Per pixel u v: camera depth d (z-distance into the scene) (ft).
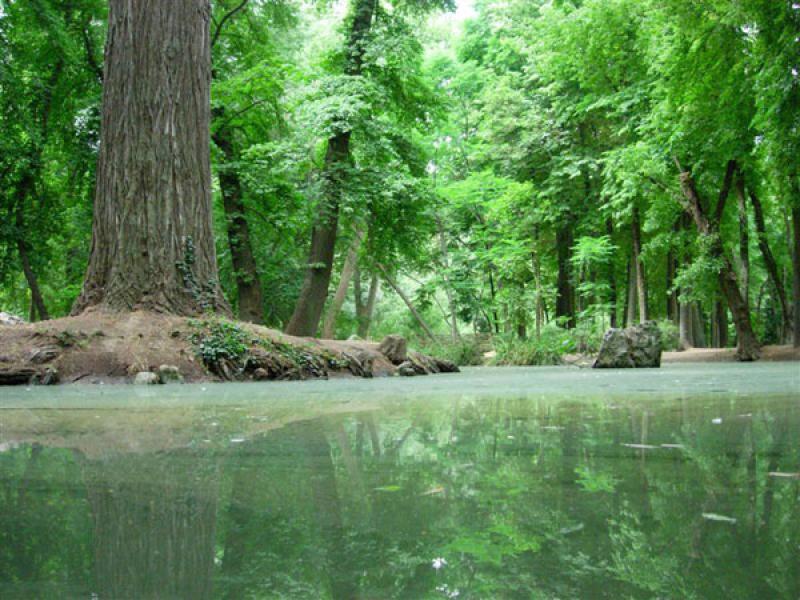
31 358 19.53
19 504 3.17
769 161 33.88
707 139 50.11
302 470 4.19
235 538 2.48
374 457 4.76
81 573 2.02
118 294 23.22
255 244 60.13
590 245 67.46
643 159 56.18
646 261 69.21
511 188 67.72
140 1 24.81
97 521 2.79
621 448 5.17
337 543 2.39
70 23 48.62
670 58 42.19
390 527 2.65
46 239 56.29
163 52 24.70
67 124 50.88
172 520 2.80
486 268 73.87
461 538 2.45
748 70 37.37
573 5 69.21
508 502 3.13
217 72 50.98
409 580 1.93
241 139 53.57
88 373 19.85
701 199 68.85
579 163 69.46
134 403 11.46
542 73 70.69
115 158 24.12
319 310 47.91
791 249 77.92
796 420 7.40
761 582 1.90
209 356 21.72
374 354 29.89
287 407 10.25
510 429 6.68
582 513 2.89
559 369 39.75
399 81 51.88
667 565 2.07
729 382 17.78
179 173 24.64
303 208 50.37
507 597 1.75
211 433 6.54
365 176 47.65
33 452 5.20
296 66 49.55
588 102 65.98
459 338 71.97
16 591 1.84
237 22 53.83
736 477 3.83
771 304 94.63
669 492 3.36
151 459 4.73
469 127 84.89
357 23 50.47
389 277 78.69
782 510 2.91
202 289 24.79
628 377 23.09
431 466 4.33
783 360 51.03
